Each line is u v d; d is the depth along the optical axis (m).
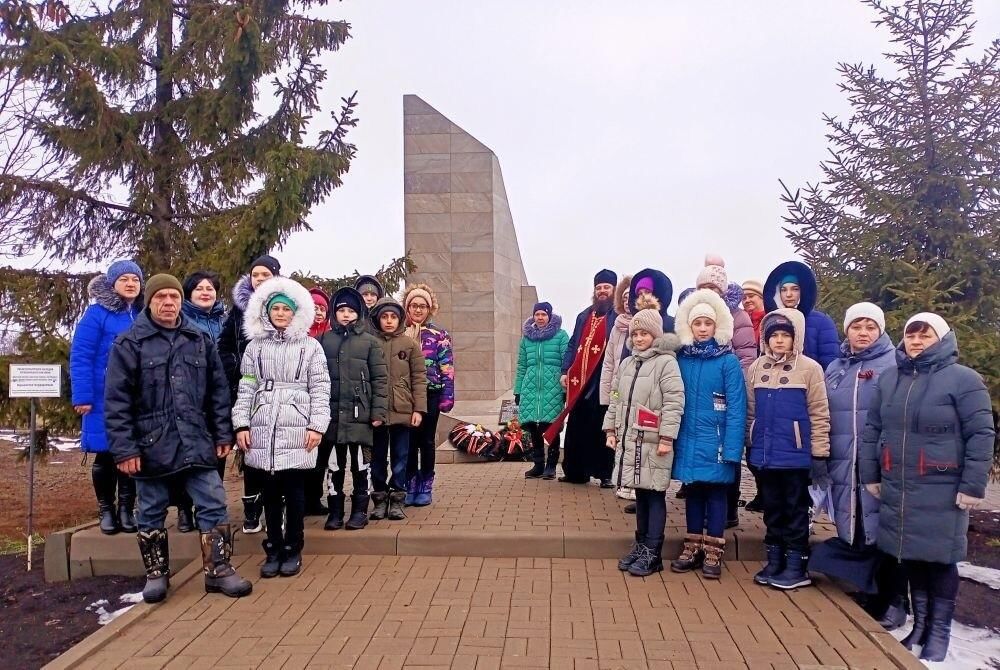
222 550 4.37
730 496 5.18
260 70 8.16
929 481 3.81
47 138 7.87
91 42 7.57
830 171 7.80
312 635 3.72
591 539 5.00
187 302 5.17
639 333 4.66
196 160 8.80
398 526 5.32
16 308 7.64
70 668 3.38
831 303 6.91
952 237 6.85
